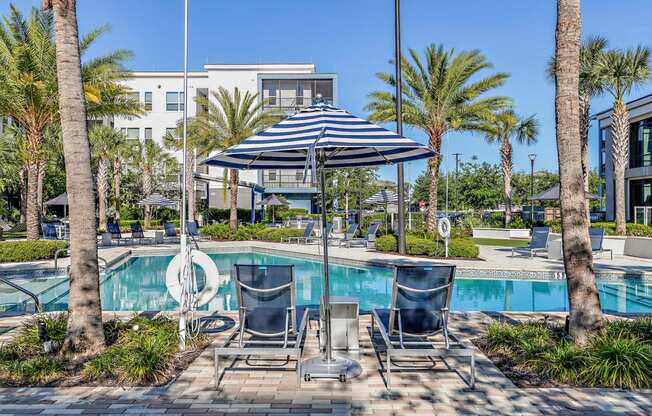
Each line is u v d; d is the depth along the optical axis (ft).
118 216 106.01
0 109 52.44
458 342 15.48
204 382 14.17
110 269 45.32
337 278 41.39
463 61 57.21
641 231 62.03
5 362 14.99
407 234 60.95
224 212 122.93
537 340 16.55
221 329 20.40
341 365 15.37
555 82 16.67
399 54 44.24
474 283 37.27
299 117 15.57
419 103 60.70
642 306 29.01
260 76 123.95
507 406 12.36
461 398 12.93
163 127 130.62
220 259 55.06
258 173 125.39
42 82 50.03
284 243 68.80
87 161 16.53
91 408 12.19
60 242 48.26
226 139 76.54
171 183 118.93
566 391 13.33
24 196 94.79
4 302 30.42
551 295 33.27
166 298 33.09
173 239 74.84
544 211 101.91
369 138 13.79
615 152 63.98
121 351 15.57
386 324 16.20
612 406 12.30
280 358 16.60
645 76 63.77
